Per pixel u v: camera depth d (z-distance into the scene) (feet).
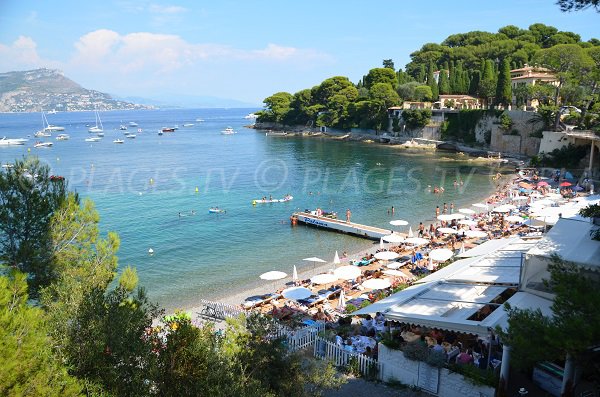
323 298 100.78
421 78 547.90
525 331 36.60
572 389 46.16
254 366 44.93
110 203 220.43
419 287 73.20
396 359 61.77
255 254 146.20
